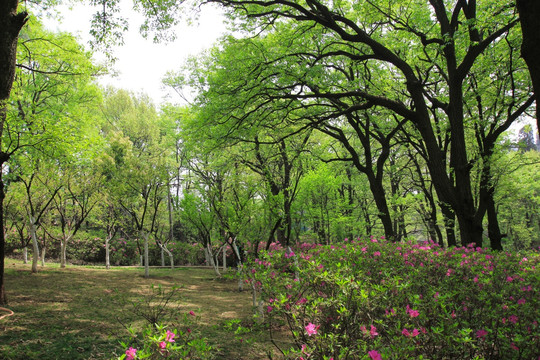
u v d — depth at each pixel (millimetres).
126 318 5871
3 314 5703
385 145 12648
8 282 8734
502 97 10570
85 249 19188
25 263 13914
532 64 3490
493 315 3117
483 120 10492
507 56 10000
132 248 21266
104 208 15281
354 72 12953
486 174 10320
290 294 3072
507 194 12656
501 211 23078
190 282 12234
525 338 2809
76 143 9078
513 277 4184
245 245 9453
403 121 11945
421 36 9094
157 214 16156
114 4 7000
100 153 11945
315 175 14039
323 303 2686
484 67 9867
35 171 10352
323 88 9227
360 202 22203
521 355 2838
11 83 5852
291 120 10750
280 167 10930
